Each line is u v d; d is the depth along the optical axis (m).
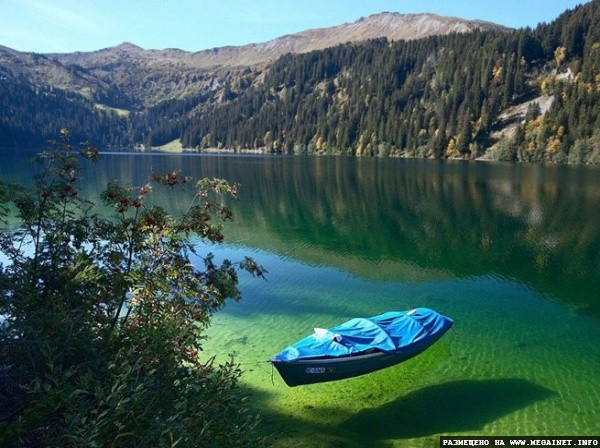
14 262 11.13
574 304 31.11
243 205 71.19
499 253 44.44
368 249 45.84
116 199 12.95
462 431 17.03
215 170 132.38
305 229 54.75
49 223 12.28
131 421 8.17
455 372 21.41
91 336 9.84
